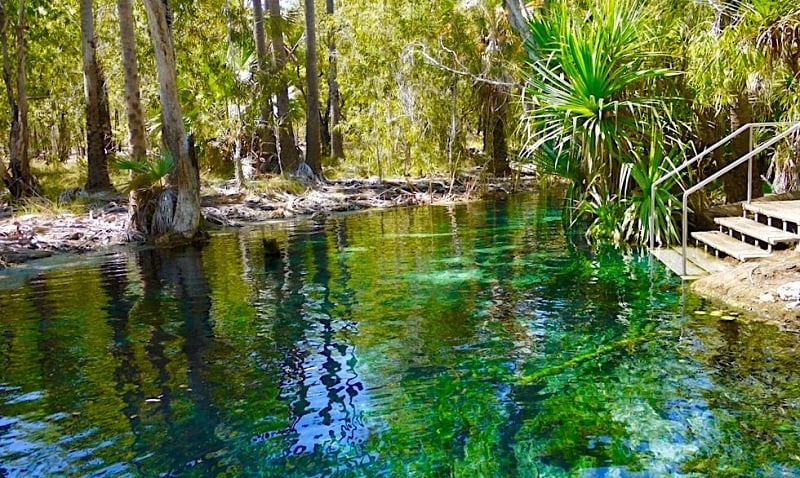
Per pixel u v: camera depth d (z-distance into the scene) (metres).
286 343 4.91
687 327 4.87
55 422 3.62
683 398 3.65
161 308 6.09
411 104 17.78
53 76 23.66
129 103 14.33
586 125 8.42
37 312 6.05
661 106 8.62
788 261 5.99
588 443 3.21
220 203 14.39
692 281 6.34
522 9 11.56
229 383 4.12
